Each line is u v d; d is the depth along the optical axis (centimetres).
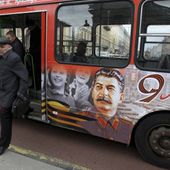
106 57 469
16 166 443
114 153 504
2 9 595
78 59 501
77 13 496
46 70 541
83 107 500
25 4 557
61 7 512
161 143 444
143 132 452
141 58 435
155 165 458
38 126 627
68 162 465
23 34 634
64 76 517
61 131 600
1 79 457
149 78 429
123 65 450
